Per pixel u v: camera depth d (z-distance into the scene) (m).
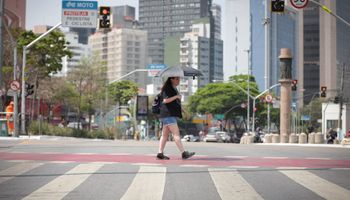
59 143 23.17
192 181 10.12
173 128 14.03
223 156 15.70
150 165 12.63
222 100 111.88
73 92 69.00
